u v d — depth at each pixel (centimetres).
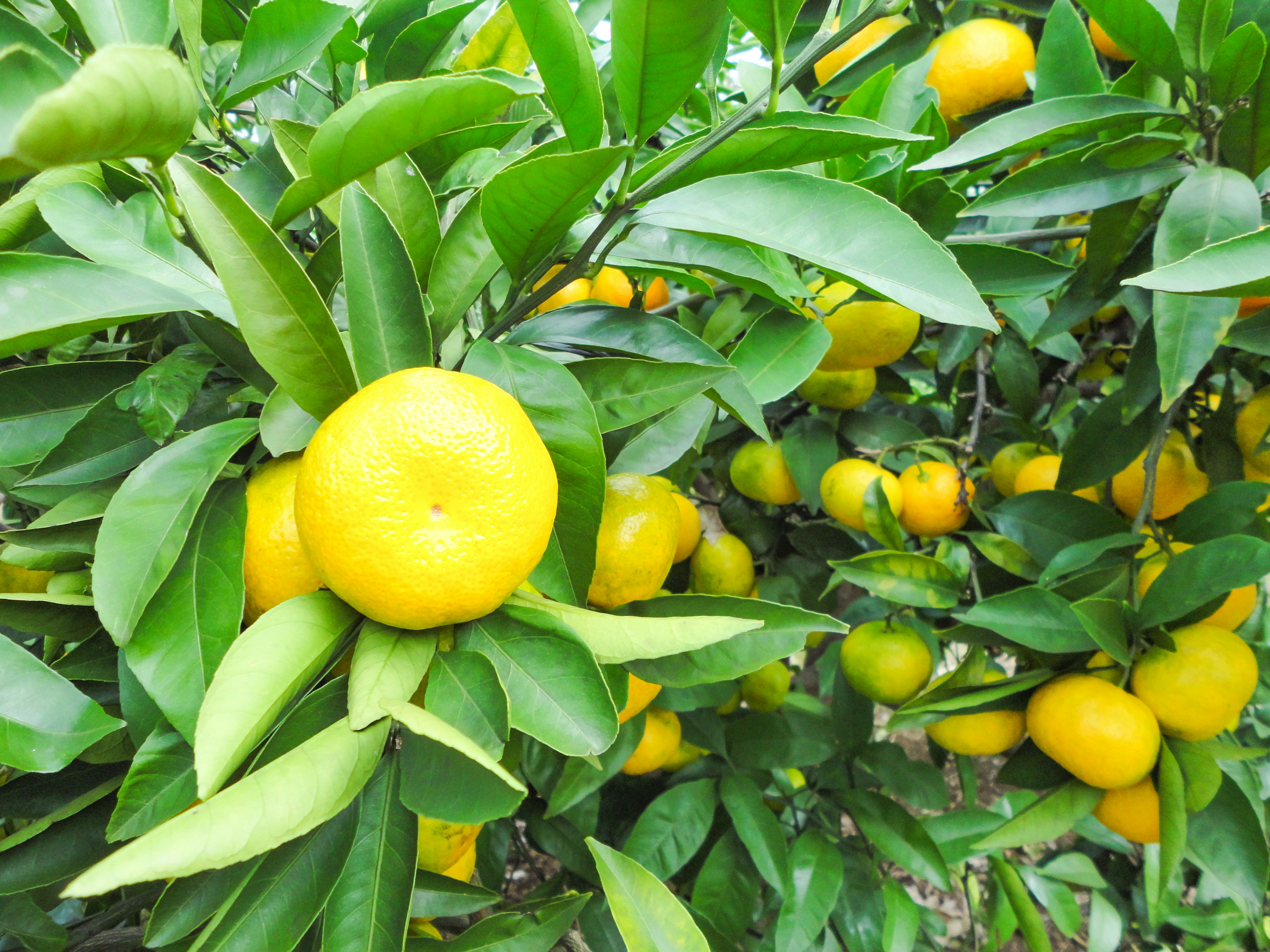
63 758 34
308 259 50
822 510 82
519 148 53
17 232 38
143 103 21
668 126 67
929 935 91
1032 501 59
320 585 36
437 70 50
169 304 35
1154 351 53
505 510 30
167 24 33
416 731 25
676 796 70
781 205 37
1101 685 50
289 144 42
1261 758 85
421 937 46
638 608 43
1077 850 116
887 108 54
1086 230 57
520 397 36
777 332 50
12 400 40
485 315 44
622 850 71
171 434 38
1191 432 63
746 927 68
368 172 32
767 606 41
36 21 42
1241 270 36
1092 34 63
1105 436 56
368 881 35
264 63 41
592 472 36
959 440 76
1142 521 55
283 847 35
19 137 18
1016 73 60
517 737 39
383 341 35
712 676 40
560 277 38
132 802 34
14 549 38
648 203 38
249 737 27
